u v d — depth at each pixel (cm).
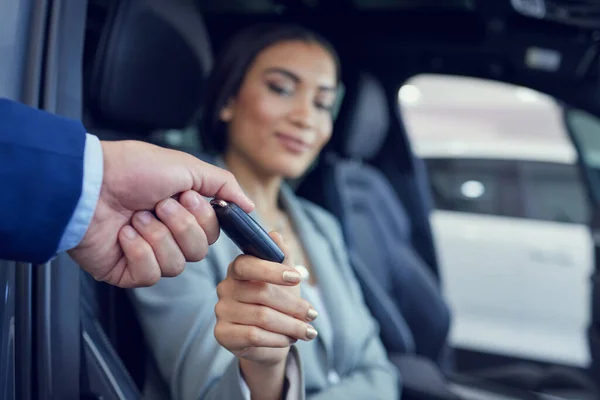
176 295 108
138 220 60
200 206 62
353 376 131
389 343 172
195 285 110
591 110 218
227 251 116
